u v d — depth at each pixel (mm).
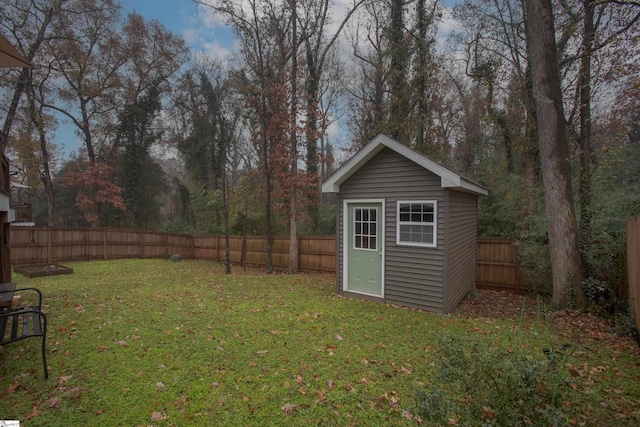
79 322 4887
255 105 10648
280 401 3016
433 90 13172
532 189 8648
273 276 10312
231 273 10867
